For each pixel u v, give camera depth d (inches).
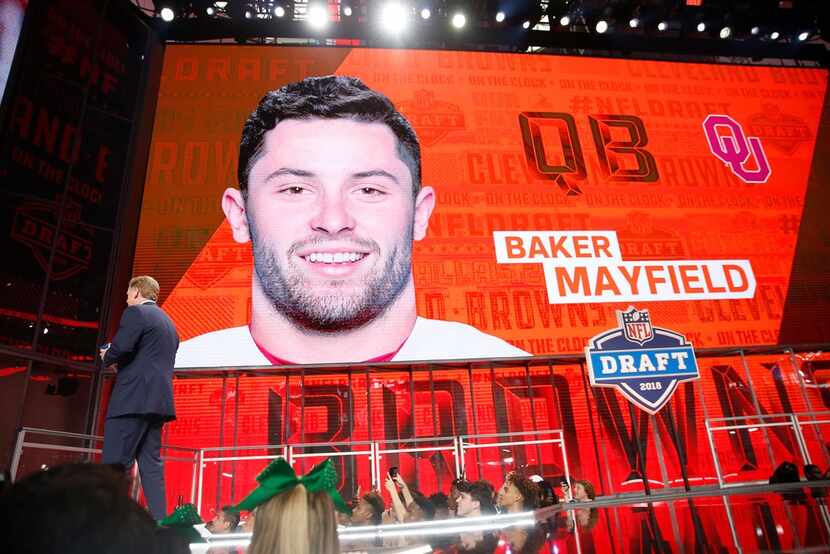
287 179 400.5
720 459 349.1
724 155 459.5
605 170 441.4
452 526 135.7
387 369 346.6
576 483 234.5
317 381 356.2
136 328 126.9
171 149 407.8
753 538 94.5
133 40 433.7
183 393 346.6
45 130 346.0
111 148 391.5
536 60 477.1
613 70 484.7
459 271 393.7
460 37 495.8
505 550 92.7
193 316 365.7
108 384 340.5
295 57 451.5
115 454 120.6
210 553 114.1
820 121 483.2
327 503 44.8
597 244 414.3
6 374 288.0
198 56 444.8
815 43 546.0
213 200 395.5
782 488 196.9
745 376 377.4
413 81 450.0
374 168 409.7
